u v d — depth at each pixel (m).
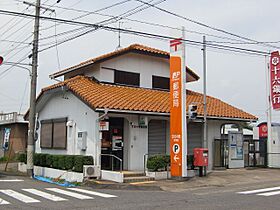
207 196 12.80
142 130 19.38
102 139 18.84
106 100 18.09
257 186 15.73
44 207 10.72
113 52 21.23
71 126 20.31
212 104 23.53
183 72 17.22
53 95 22.56
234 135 22.77
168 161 17.92
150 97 20.72
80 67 22.03
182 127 17.11
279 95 22.64
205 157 18.55
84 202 11.62
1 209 10.41
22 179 19.64
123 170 18.83
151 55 22.70
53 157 20.36
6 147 30.25
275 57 22.81
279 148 24.14
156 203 11.25
